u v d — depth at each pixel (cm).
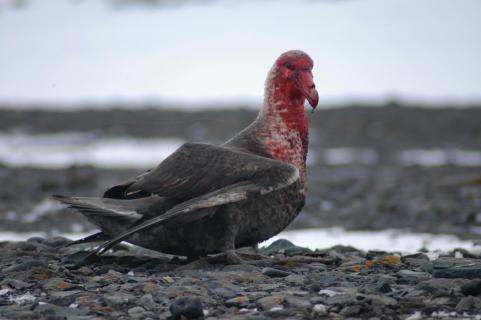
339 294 838
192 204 905
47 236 1546
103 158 3036
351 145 3362
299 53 1047
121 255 1078
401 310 784
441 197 1980
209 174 961
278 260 1009
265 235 988
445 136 3503
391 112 3931
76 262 1042
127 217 977
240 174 953
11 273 944
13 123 3962
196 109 4288
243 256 1016
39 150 3291
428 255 1132
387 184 2234
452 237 1529
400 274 931
